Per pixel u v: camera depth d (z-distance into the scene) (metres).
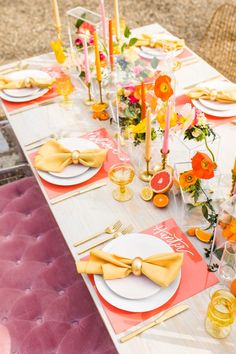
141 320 1.22
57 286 1.70
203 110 1.92
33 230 1.91
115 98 2.03
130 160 1.75
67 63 2.30
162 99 1.53
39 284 1.70
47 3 5.03
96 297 1.29
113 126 1.94
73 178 1.68
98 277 1.32
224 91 1.96
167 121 1.43
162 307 1.25
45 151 1.77
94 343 1.51
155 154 1.72
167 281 1.25
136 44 2.34
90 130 1.93
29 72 2.26
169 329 1.20
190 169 1.51
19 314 1.61
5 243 1.86
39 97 2.13
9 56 4.20
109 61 1.99
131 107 1.77
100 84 1.96
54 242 1.84
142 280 1.30
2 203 2.04
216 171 1.47
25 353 1.50
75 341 1.51
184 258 1.37
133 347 1.17
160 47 2.33
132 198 1.60
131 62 1.96
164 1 4.90
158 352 1.16
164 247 1.38
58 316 1.59
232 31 2.72
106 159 1.76
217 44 2.87
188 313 1.23
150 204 1.58
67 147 1.80
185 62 2.29
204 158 1.28
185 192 1.40
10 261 1.80
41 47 4.29
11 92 2.12
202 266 1.35
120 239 1.42
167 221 1.51
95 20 2.23
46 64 2.37
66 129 1.94
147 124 1.43
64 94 2.03
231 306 1.19
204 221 1.46
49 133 1.93
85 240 1.46
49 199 1.62
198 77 2.18
